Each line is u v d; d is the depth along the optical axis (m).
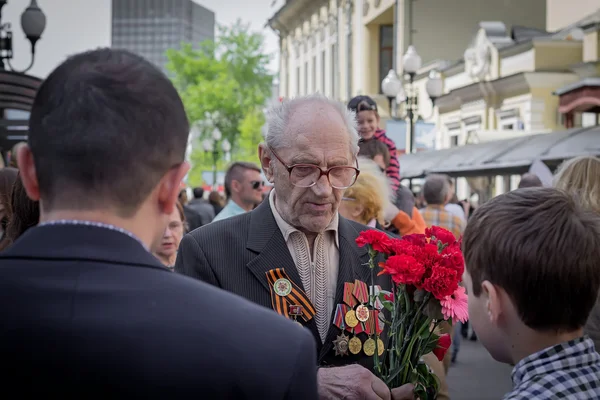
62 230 1.27
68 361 1.18
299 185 2.37
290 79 49.94
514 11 30.34
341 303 2.43
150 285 1.26
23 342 1.19
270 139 2.43
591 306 1.68
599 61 17.08
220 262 2.43
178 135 1.33
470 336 9.44
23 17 10.10
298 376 1.26
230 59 48.41
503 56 20.92
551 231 1.65
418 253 2.18
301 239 2.49
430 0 29.80
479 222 1.75
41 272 1.24
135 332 1.21
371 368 2.42
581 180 3.24
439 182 7.23
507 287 1.67
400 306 2.22
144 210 1.32
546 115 19.08
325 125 2.38
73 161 1.26
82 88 1.27
